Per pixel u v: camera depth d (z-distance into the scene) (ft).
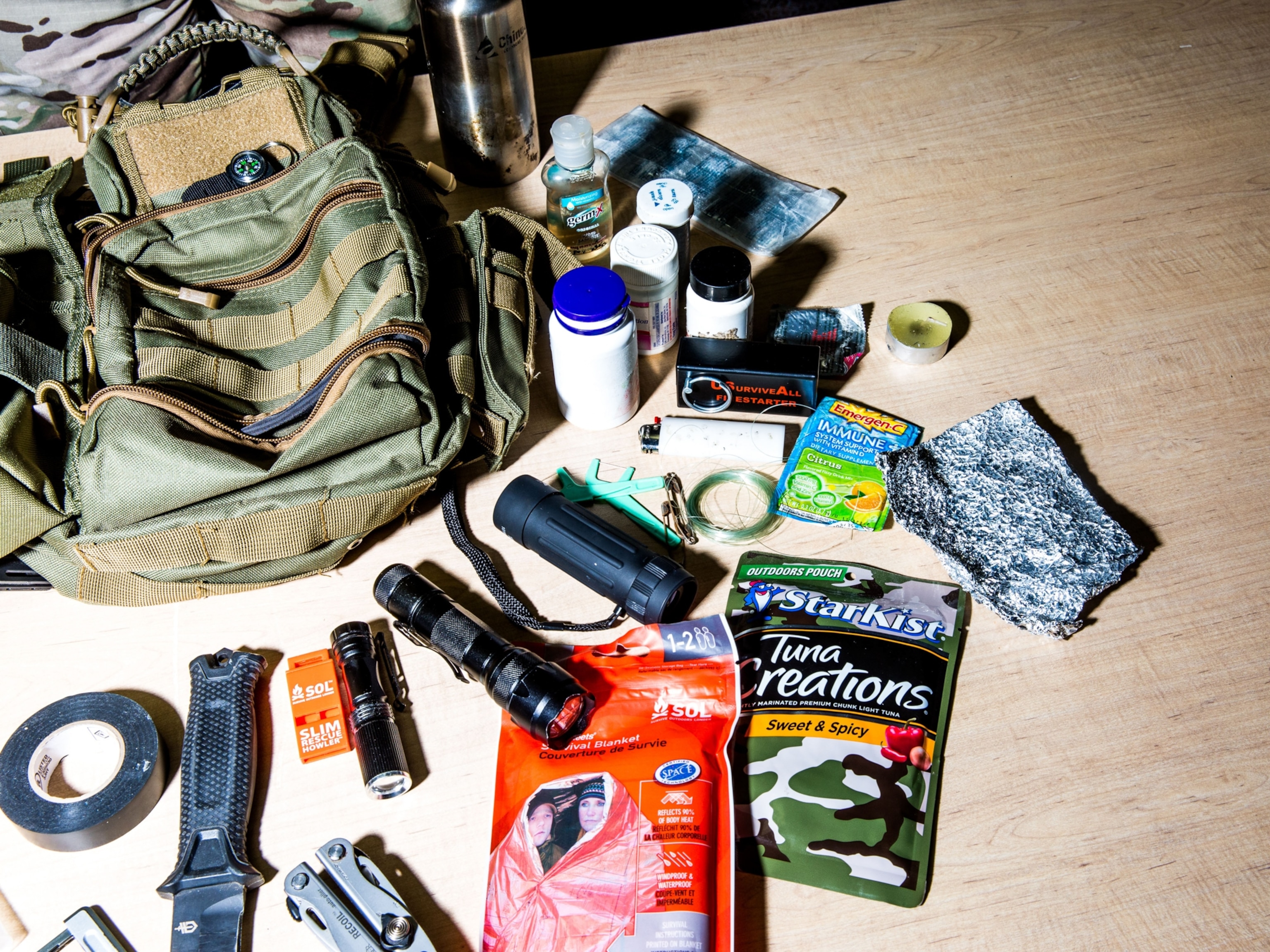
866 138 3.52
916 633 2.45
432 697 2.43
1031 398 2.90
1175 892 2.10
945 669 2.40
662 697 2.35
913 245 3.24
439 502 2.76
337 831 2.25
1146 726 2.32
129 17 4.13
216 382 2.61
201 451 2.38
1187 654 2.42
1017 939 2.06
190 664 2.42
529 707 2.22
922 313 3.00
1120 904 2.09
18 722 2.44
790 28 3.88
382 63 3.55
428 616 2.39
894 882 2.11
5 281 2.72
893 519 2.67
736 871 2.15
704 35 3.89
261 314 2.78
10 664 2.52
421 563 2.67
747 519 2.73
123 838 2.25
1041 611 2.45
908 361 2.98
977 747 2.30
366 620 2.58
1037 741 2.31
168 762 2.37
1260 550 2.58
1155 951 2.04
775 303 3.12
